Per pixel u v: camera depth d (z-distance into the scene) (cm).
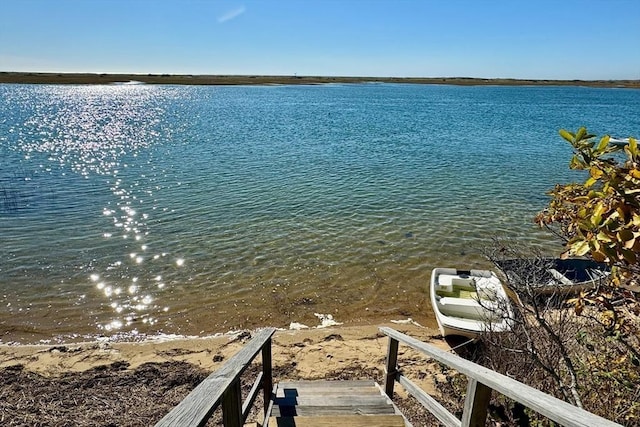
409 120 4300
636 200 200
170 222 1226
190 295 834
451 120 4297
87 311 774
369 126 3762
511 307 573
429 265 970
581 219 225
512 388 176
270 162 2144
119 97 8125
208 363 577
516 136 3131
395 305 815
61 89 10862
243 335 664
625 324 309
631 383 325
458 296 788
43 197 1459
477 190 1600
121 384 520
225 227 1188
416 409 464
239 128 3578
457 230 1177
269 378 403
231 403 223
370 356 612
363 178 1795
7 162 2050
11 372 542
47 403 475
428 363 582
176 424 151
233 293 844
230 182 1714
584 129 274
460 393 491
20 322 732
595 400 341
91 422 443
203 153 2394
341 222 1237
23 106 5694
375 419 339
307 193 1548
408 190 1598
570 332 448
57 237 1098
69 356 589
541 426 361
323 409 379
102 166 2011
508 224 1225
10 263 944
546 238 1114
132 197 1479
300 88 12425
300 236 1127
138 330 723
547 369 342
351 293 852
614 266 253
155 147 2595
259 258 994
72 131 3319
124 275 905
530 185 1681
